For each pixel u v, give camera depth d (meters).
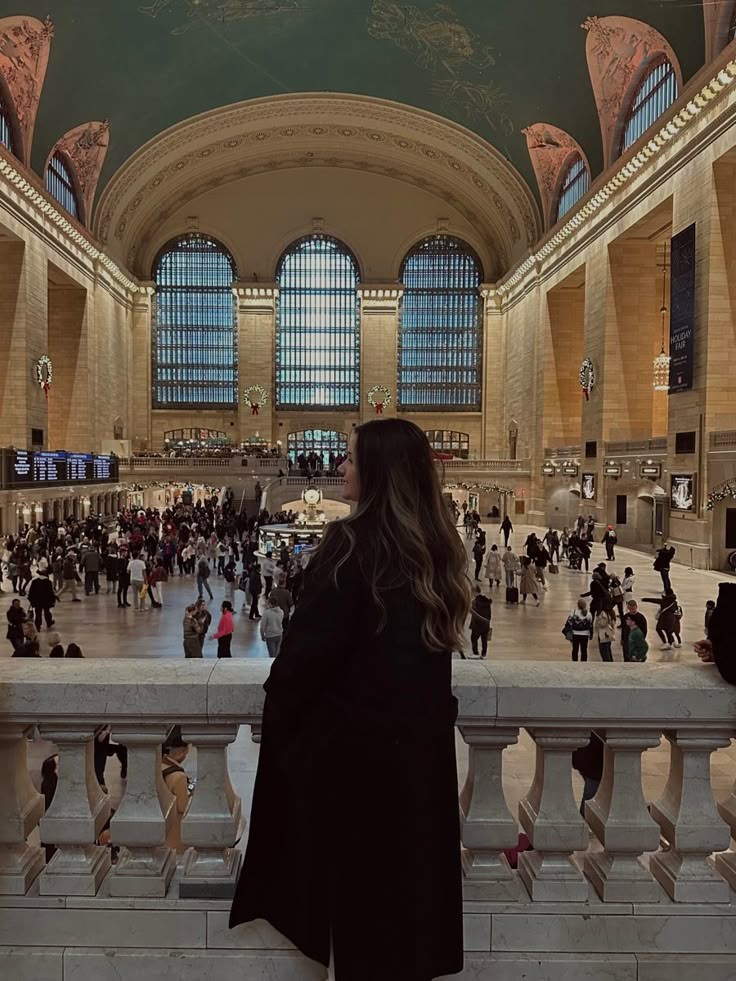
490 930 2.11
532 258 43.91
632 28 28.41
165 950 2.07
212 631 15.38
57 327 42.19
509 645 14.09
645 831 2.13
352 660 1.69
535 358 44.97
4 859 2.16
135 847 2.15
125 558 19.92
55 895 2.12
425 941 1.65
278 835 1.84
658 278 39.28
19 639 10.58
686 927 2.11
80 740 2.12
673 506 27.06
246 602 17.38
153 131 40.88
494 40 33.12
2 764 2.15
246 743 7.82
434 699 1.70
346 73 38.62
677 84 27.61
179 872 2.17
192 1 30.80
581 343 43.38
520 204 44.91
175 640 14.57
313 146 49.19
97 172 40.38
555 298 43.25
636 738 2.16
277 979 2.03
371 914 1.64
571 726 2.13
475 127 41.50
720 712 2.12
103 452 44.59
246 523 33.34
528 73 34.56
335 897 1.66
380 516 1.72
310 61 37.22
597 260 35.47
